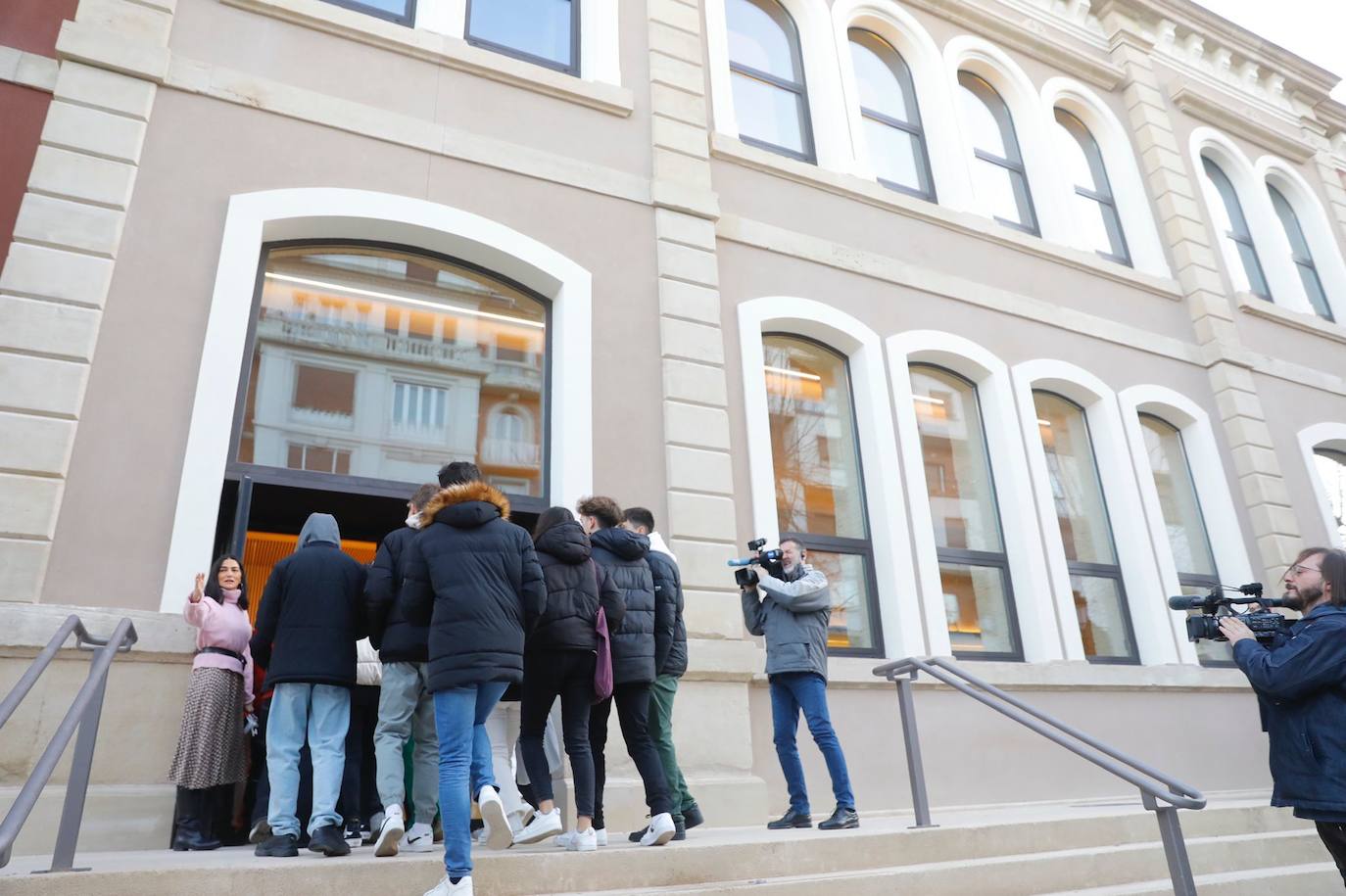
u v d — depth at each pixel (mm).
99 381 5414
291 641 4203
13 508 4961
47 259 5469
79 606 4961
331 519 4609
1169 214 11422
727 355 7672
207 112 6328
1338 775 3389
